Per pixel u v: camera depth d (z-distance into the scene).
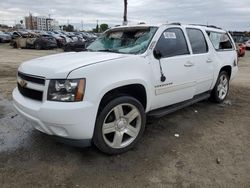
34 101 3.45
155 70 4.08
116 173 3.30
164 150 3.92
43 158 3.59
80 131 3.25
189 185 3.11
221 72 6.16
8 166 3.38
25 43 26.44
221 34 6.16
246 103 6.60
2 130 4.47
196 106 6.13
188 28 5.03
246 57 21.73
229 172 3.40
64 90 3.18
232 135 4.54
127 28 4.74
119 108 3.66
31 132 4.41
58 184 3.06
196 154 3.83
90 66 3.31
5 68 11.37
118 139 3.70
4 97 6.47
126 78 3.60
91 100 3.26
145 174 3.29
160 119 5.18
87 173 3.28
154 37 4.23
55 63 3.50
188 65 4.73
